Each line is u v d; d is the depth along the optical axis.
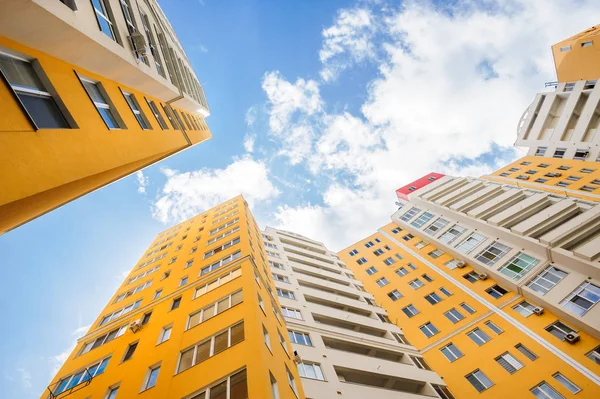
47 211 12.07
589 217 29.89
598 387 19.70
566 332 24.08
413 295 36.12
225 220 33.25
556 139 48.53
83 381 14.70
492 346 26.06
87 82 12.79
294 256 38.41
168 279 23.11
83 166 9.77
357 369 19.83
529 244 31.25
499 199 40.25
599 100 44.62
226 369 11.27
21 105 7.96
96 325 21.12
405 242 47.06
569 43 49.06
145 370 13.33
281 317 19.45
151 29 21.98
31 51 9.79
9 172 7.14
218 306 16.00
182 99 23.91
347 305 29.84
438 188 51.88
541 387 21.48
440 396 21.69
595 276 24.94
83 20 10.77
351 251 51.66
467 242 37.81
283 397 10.75
